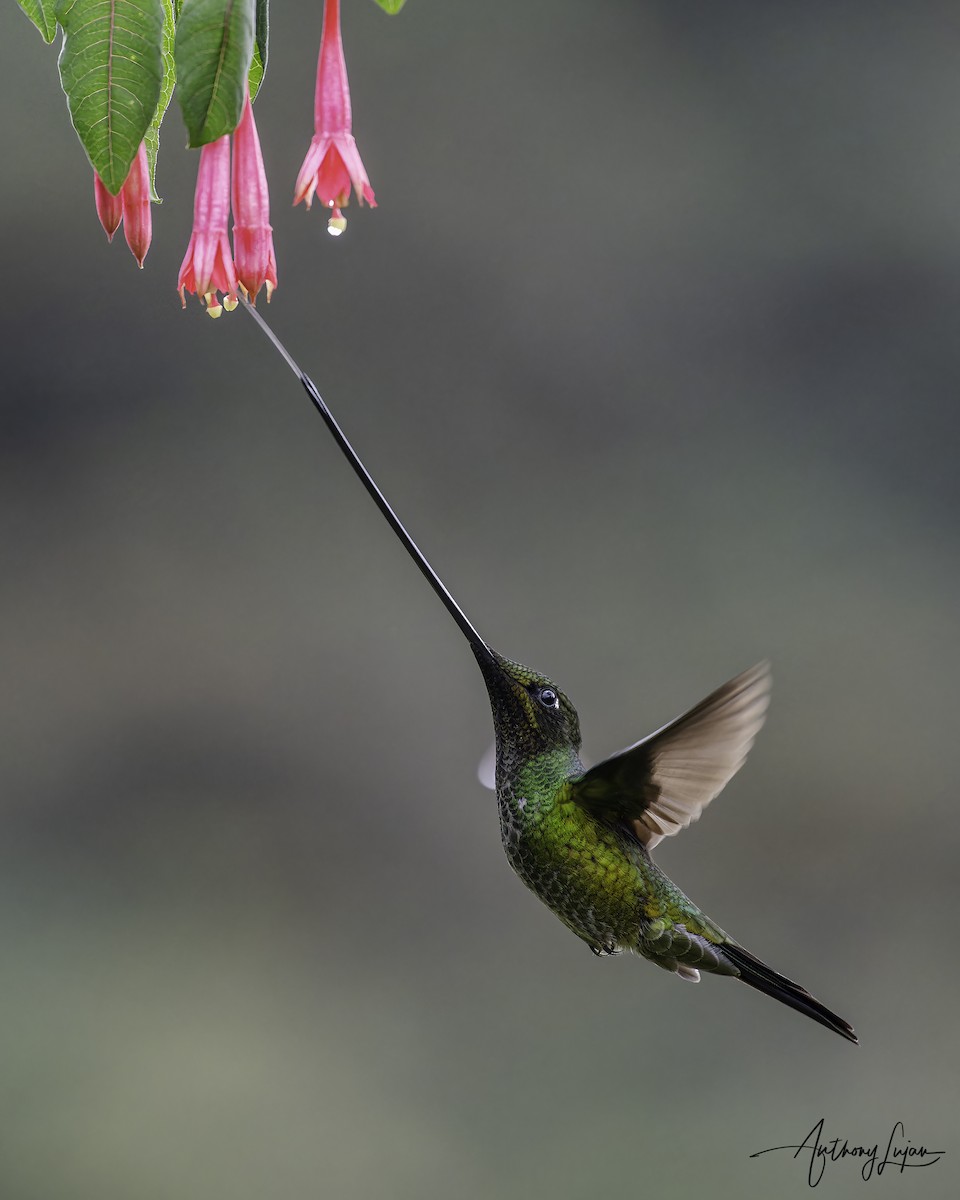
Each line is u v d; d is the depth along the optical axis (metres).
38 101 12.70
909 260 14.31
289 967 11.04
